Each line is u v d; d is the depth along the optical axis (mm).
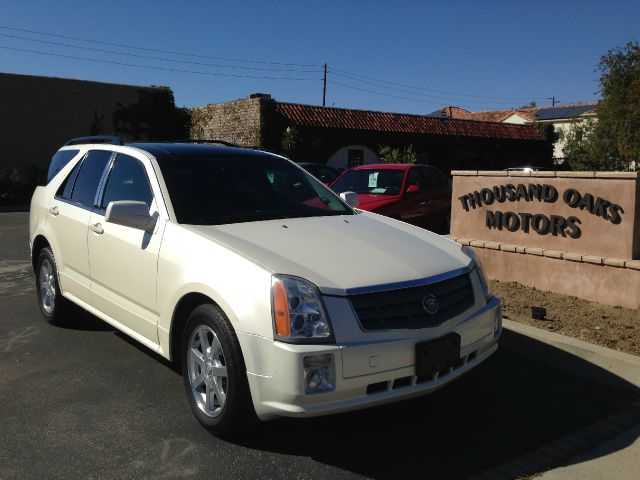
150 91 26594
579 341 5082
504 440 3762
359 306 3350
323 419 4004
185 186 4461
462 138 31484
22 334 5605
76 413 3982
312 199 5000
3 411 3994
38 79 23688
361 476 3326
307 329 3238
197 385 3756
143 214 4207
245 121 26172
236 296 3412
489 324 3982
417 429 3895
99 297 4840
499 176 7488
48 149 24141
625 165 28297
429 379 3520
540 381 4656
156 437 3680
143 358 5012
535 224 7121
